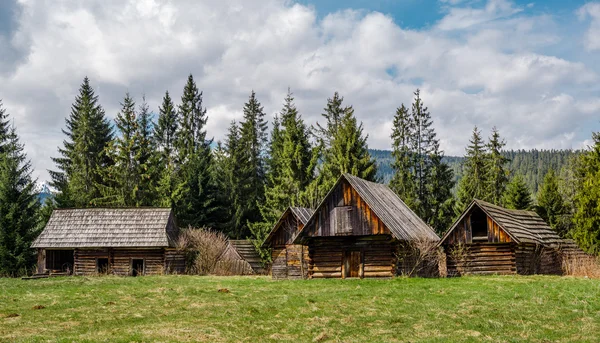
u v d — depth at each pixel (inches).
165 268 1835.6
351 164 2229.3
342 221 1358.3
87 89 2925.7
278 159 2610.7
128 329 661.3
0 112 2704.2
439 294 943.7
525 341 586.6
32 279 1435.8
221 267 1908.2
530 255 1470.2
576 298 842.2
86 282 1293.1
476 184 2812.5
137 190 2568.9
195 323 703.1
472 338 604.1
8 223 1872.5
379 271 1334.9
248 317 745.0
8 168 1942.7
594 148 2133.4
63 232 1878.7
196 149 2960.1
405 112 2785.4
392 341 604.4
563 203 2566.4
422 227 1556.3
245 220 2598.4
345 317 741.9
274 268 1803.6
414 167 2728.8
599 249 1775.3
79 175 2733.8
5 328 662.5
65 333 637.3
